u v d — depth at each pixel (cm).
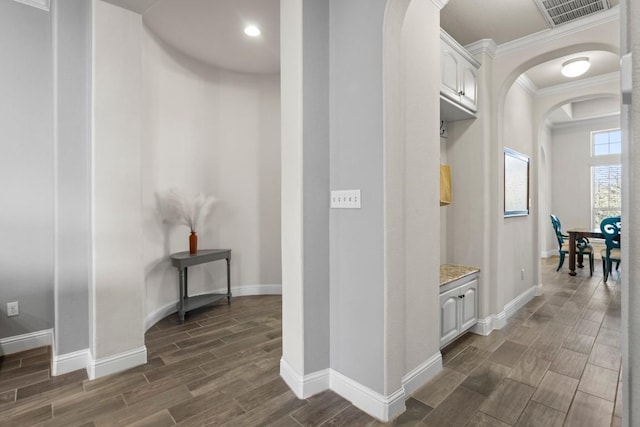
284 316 211
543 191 712
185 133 358
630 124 57
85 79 222
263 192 421
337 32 196
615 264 582
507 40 312
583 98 417
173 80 344
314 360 197
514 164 371
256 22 298
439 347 230
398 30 181
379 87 175
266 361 237
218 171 394
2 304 250
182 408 182
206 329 301
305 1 191
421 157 215
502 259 322
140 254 232
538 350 259
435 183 227
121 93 224
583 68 349
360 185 185
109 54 219
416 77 212
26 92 256
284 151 207
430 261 221
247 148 414
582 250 539
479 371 226
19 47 253
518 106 396
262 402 188
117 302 222
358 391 185
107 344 218
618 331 297
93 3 211
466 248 316
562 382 211
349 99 190
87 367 221
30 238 260
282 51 208
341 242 196
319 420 173
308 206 194
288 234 205
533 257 423
